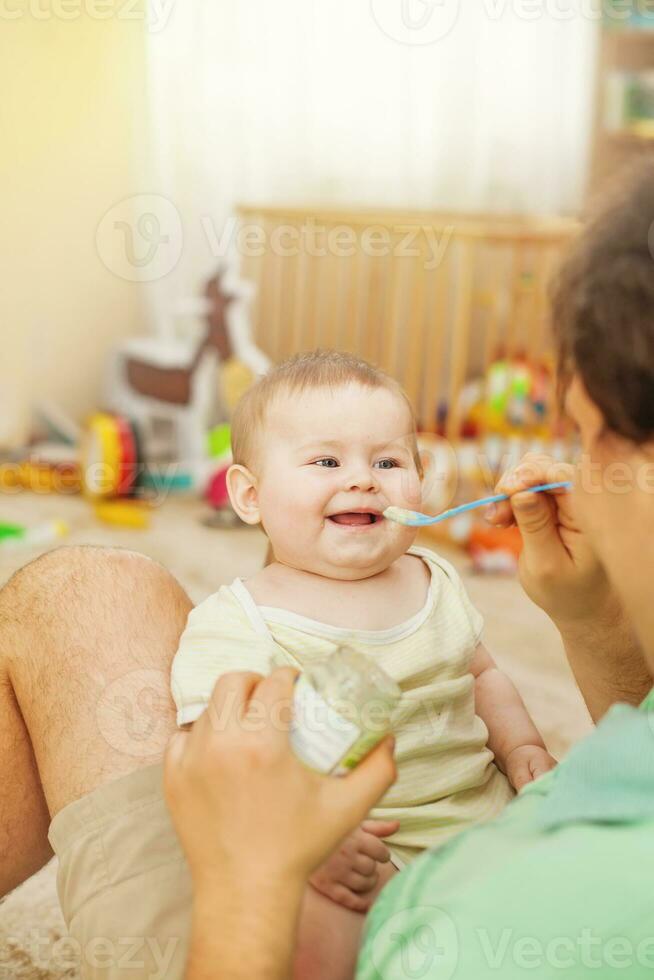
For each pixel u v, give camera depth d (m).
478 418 3.37
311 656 0.86
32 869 0.97
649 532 0.48
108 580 0.91
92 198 3.81
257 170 3.97
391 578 0.94
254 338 3.98
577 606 0.79
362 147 4.12
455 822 0.84
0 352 3.77
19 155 3.69
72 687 0.84
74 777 0.80
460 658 0.91
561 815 0.50
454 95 4.22
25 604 0.90
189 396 3.47
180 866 0.73
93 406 3.94
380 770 0.56
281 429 0.95
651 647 0.51
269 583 0.92
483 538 2.84
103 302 3.89
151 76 3.79
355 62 4.05
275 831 0.54
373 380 0.96
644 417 0.46
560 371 0.49
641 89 4.38
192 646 0.85
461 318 3.06
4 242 3.72
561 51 4.33
